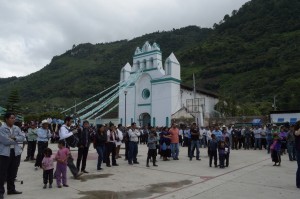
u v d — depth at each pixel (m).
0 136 7.85
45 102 96.94
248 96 73.00
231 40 109.50
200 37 147.25
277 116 29.25
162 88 43.22
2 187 7.87
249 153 20.55
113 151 14.00
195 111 40.28
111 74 113.69
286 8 112.75
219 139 13.99
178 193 8.56
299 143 9.23
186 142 26.56
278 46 94.75
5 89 132.25
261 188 9.20
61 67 161.38
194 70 96.81
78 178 10.80
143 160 16.20
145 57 46.25
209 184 9.81
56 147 23.22
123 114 47.09
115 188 9.22
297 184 9.28
